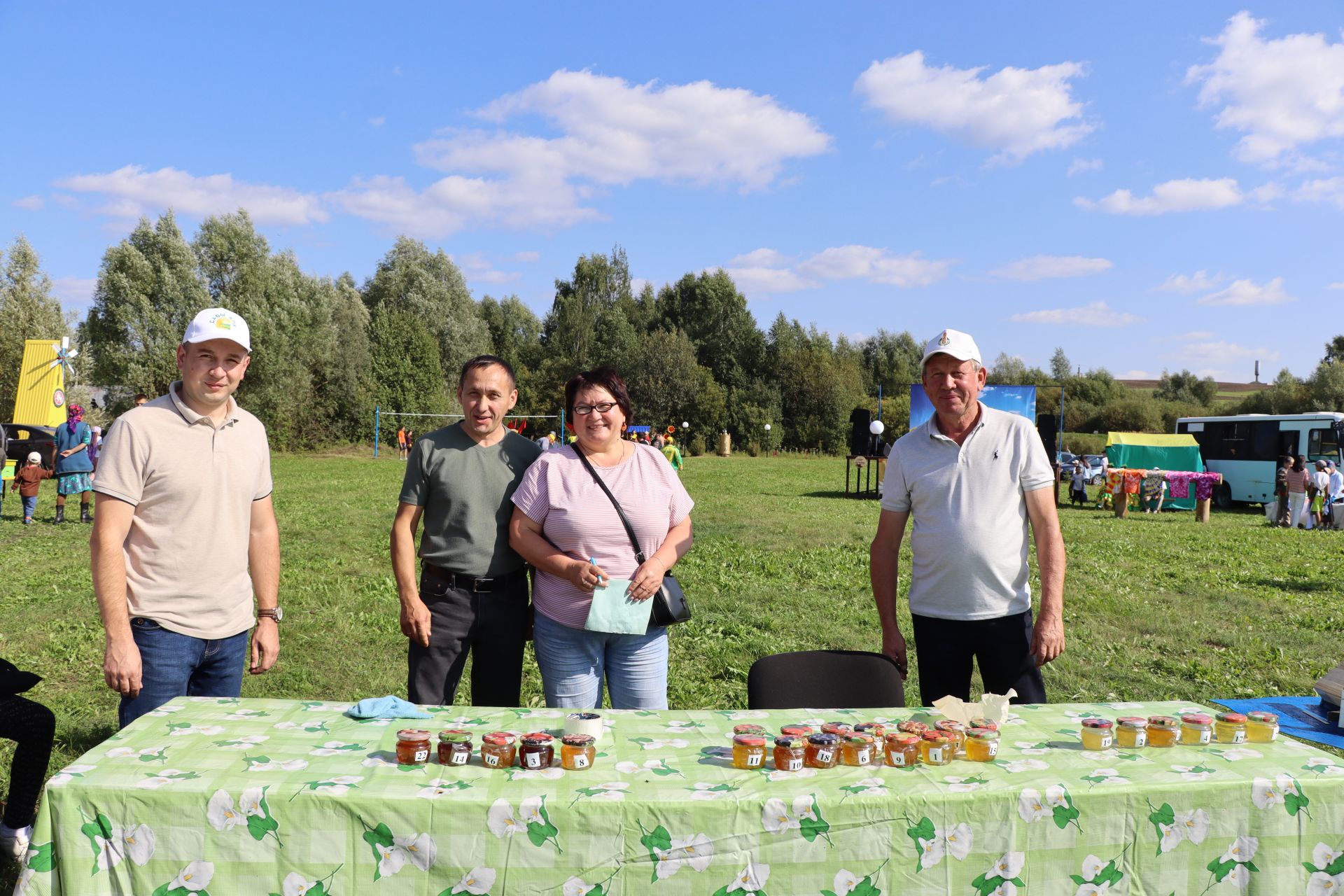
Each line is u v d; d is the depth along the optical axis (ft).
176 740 8.23
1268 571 41.42
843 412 188.65
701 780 7.49
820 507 67.62
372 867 6.96
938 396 11.73
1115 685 22.70
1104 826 7.37
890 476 12.59
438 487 12.41
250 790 6.97
